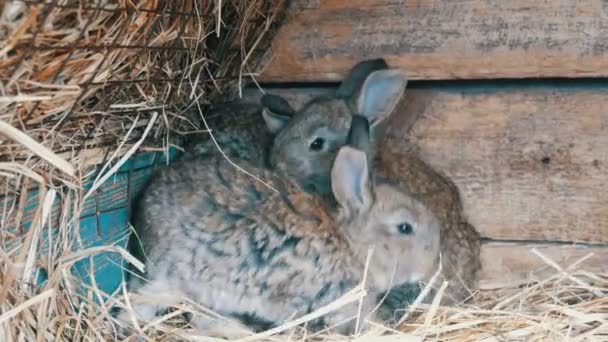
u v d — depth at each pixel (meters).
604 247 1.21
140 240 1.12
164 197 1.12
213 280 1.11
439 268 1.14
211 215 1.11
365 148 1.17
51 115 1.02
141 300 1.10
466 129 1.22
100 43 1.00
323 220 1.14
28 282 1.03
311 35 1.24
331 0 1.23
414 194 1.22
